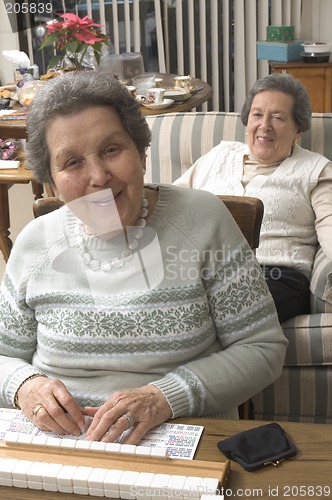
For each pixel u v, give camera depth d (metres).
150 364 1.37
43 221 1.46
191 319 1.37
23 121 3.37
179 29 5.27
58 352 1.40
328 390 2.16
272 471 1.09
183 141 2.83
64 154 1.29
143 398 1.26
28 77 3.91
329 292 2.19
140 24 5.29
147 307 1.36
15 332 1.46
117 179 1.31
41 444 1.15
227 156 2.59
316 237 2.49
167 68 5.39
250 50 5.36
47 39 3.73
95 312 1.37
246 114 2.57
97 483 1.06
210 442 1.17
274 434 1.16
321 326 2.13
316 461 1.11
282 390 2.19
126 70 4.11
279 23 5.29
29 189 4.81
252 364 1.38
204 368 1.35
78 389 1.39
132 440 1.19
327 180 2.47
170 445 1.17
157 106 3.57
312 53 4.98
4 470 1.09
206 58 5.36
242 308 1.41
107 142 1.29
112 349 1.38
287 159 2.52
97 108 1.28
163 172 2.88
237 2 5.20
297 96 2.49
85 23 3.70
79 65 3.80
